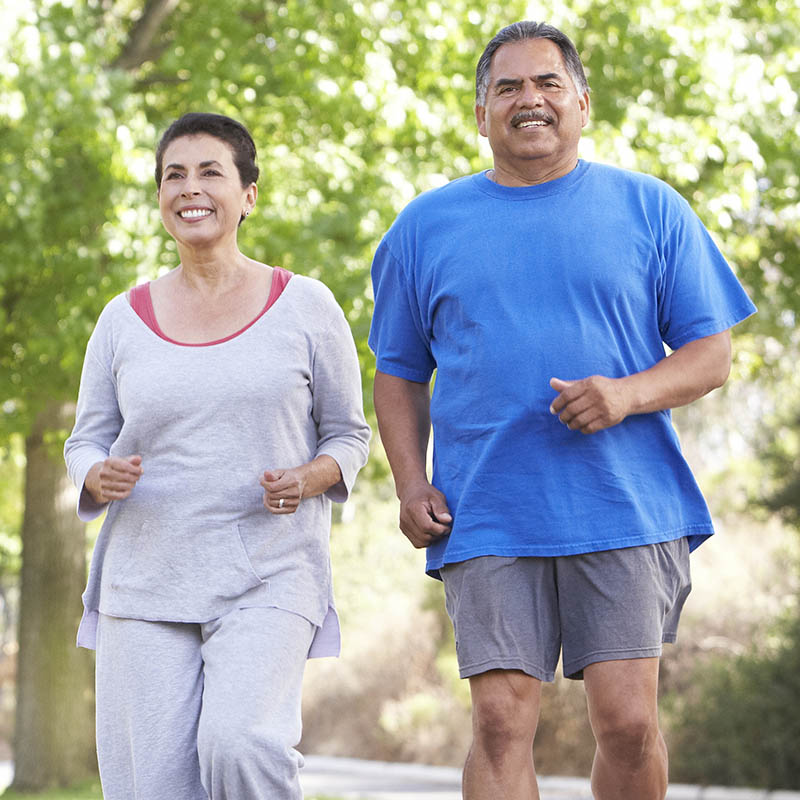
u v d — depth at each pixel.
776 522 28.58
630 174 5.07
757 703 21.81
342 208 14.84
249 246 14.09
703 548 28.89
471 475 4.89
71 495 19.78
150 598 4.76
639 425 4.92
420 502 5.04
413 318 5.38
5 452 20.61
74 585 19.73
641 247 4.94
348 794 22.48
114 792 4.80
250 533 4.81
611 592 4.78
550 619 4.91
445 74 15.23
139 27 16.97
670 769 22.88
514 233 4.94
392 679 34.91
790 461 25.17
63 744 19.34
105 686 4.84
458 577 4.88
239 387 4.83
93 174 14.90
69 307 14.79
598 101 16.05
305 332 5.01
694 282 5.05
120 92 14.45
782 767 21.28
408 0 15.08
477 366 4.90
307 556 4.92
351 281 14.24
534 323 4.86
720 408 33.06
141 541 4.81
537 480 4.81
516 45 5.02
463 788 4.84
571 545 4.76
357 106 14.73
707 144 15.70
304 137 15.68
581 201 4.96
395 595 39.38
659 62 16.11
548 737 27.00
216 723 4.50
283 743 4.53
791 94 16.39
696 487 5.02
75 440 5.08
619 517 4.79
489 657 4.75
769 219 18.48
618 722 4.77
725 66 16.05
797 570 25.72
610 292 4.86
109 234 14.24
